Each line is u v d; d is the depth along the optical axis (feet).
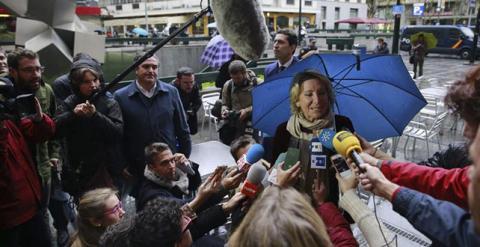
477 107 3.27
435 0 142.51
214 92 26.53
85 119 9.18
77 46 13.52
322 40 83.66
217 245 8.26
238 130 13.53
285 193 3.35
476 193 2.47
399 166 4.60
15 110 7.78
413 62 47.96
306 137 5.39
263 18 5.59
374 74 6.23
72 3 13.46
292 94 5.62
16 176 7.61
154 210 4.92
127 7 158.61
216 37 26.32
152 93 10.66
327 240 3.06
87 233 6.13
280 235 2.88
